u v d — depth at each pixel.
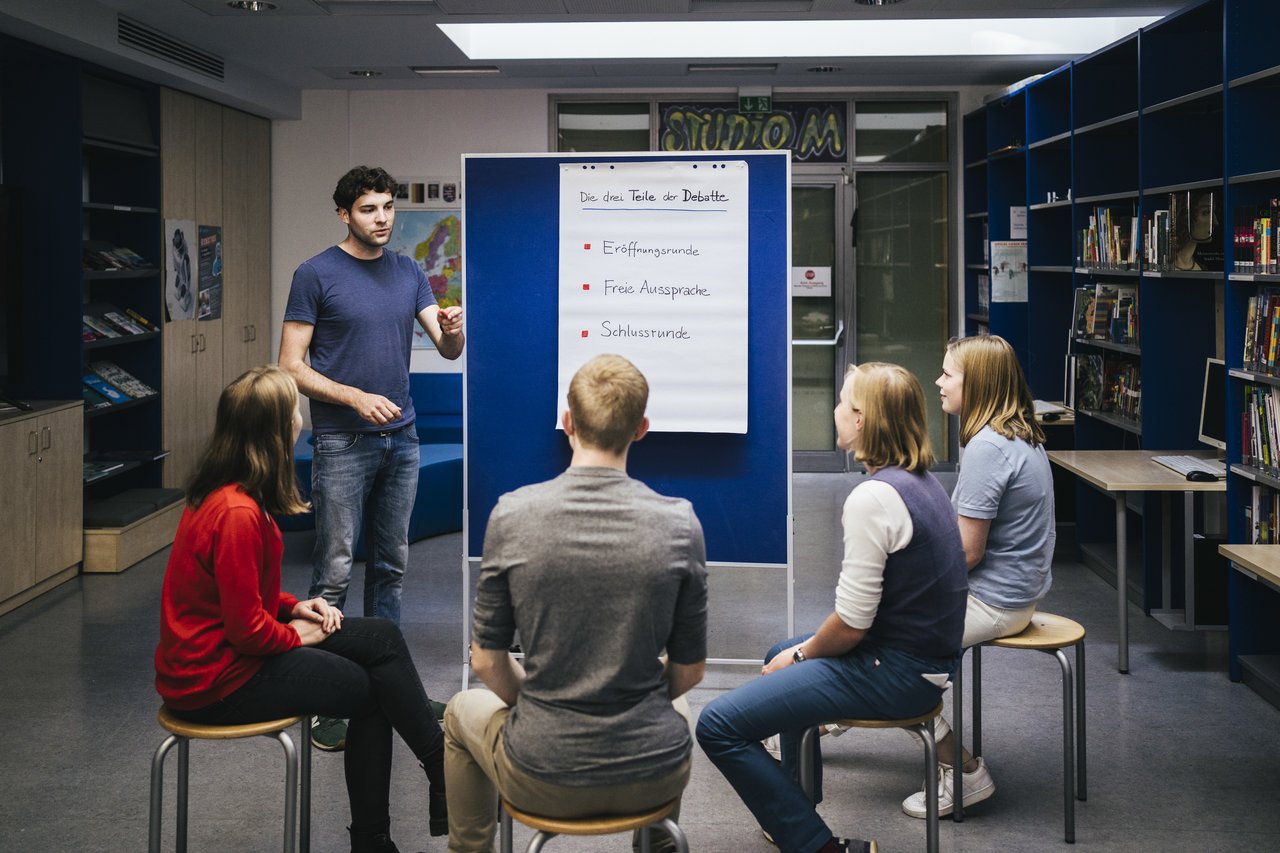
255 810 3.37
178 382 7.46
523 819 2.13
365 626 2.94
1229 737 3.92
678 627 2.17
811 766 2.90
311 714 2.70
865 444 2.70
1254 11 4.36
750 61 8.09
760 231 4.11
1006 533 3.20
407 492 4.12
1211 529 5.36
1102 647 4.95
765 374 4.16
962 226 9.32
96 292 7.14
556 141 9.38
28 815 3.33
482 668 2.20
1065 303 7.47
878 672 2.60
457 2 6.16
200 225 7.80
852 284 9.47
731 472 4.21
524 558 2.08
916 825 3.26
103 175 7.14
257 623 2.58
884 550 2.57
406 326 4.08
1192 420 5.52
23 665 4.71
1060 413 6.80
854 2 6.20
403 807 3.39
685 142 9.38
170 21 6.45
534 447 4.22
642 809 2.14
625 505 2.10
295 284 3.87
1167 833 3.20
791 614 4.22
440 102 9.27
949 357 3.33
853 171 9.35
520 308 4.19
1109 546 6.46
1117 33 7.81
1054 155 7.36
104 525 6.23
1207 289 5.48
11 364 5.95
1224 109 4.43
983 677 4.59
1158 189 5.33
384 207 3.89
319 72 8.29
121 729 4.02
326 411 3.91
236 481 2.66
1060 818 3.31
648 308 4.14
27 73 6.12
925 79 8.91
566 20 6.57
